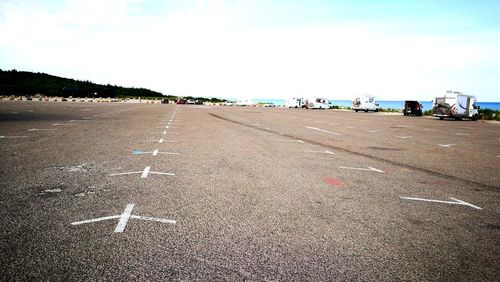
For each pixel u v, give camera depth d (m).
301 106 68.94
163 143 10.45
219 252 3.15
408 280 2.78
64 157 7.61
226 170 6.80
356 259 3.12
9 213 3.97
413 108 43.19
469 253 3.36
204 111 37.25
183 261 2.95
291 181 6.08
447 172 7.60
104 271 2.74
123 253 3.06
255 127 18.02
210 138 12.30
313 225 3.93
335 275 2.81
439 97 35.38
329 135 15.05
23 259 2.89
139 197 4.75
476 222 4.29
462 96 34.12
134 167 6.75
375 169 7.60
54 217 3.88
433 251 3.37
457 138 15.91
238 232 3.63
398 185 6.14
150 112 30.12
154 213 4.12
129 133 12.99
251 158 8.35
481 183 6.61
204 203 4.58
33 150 8.46
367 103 53.00
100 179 5.71
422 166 8.25
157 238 3.40
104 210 4.16
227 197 4.91
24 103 40.12
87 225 3.68
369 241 3.54
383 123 25.28
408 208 4.77
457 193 5.75
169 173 6.33
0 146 8.95
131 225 3.72
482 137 16.91
